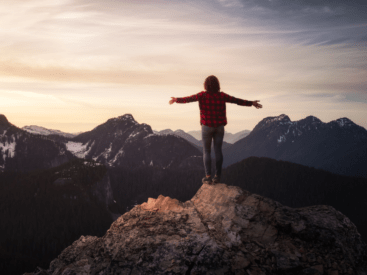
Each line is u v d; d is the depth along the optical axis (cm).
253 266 476
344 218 566
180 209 641
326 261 483
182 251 505
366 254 516
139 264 493
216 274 462
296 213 571
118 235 588
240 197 635
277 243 521
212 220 589
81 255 603
